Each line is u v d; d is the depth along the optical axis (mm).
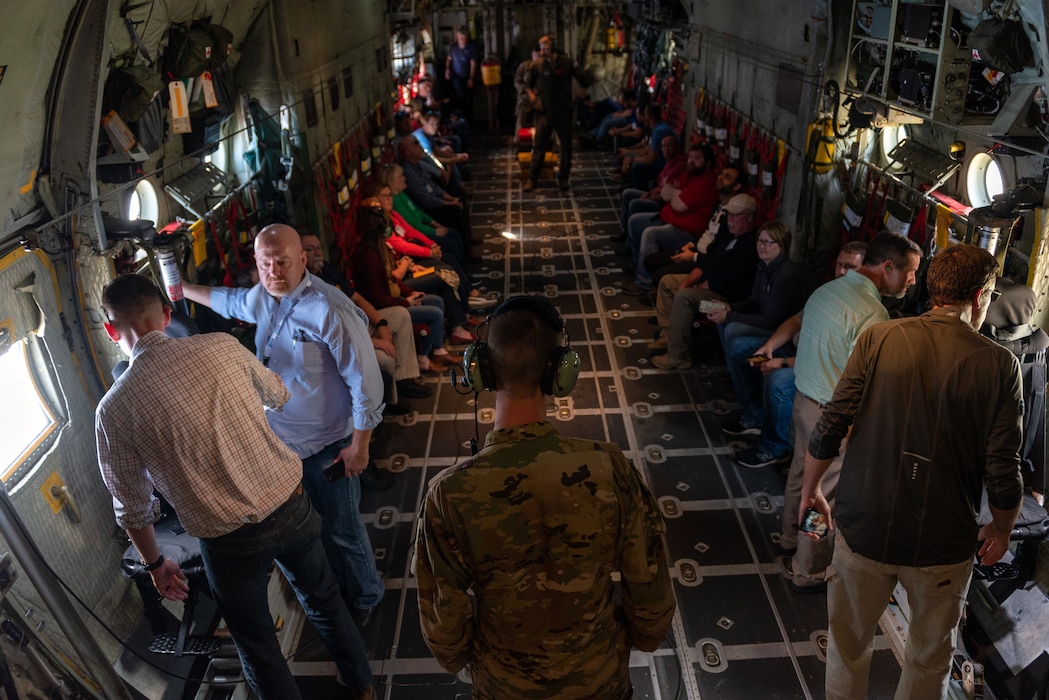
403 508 4770
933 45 3672
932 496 2631
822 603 3957
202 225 4168
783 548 4285
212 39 4188
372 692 3449
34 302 2793
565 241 9297
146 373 2498
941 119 3586
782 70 5938
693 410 5711
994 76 3609
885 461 2688
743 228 5840
